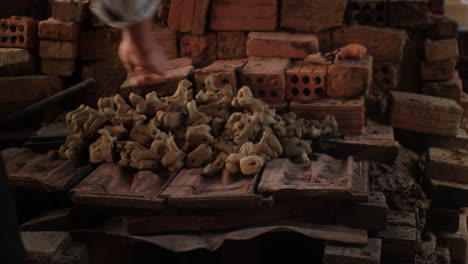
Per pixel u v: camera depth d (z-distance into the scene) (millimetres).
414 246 3344
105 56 5176
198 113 3799
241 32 5020
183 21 5020
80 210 3396
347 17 5004
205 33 5082
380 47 4879
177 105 3852
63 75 5133
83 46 5176
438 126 4398
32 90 5008
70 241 3201
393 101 4469
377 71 4941
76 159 3750
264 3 4871
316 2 4820
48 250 2998
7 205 1783
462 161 4094
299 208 3328
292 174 3469
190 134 3646
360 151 3977
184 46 5145
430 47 4926
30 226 3346
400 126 4469
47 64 5125
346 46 4574
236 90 4336
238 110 3969
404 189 3775
